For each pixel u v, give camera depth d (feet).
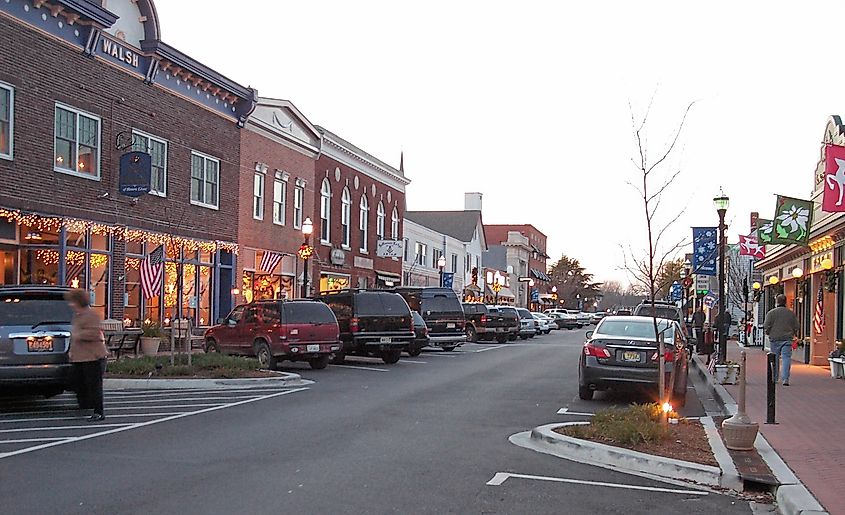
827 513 25.29
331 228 134.10
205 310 99.71
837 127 74.59
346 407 48.65
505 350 109.50
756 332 130.31
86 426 40.24
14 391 43.98
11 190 68.90
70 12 74.54
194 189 96.48
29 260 74.33
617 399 55.16
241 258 106.01
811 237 78.84
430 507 26.09
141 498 26.30
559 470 32.17
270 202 113.70
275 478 29.48
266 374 62.95
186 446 35.35
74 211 76.43
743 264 167.94
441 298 104.83
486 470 31.81
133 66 84.58
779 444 37.06
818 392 58.34
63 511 24.64
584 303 367.45
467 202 247.50
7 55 68.28
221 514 24.61
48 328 43.50
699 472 30.96
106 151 80.84
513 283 285.64
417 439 38.27
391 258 161.89
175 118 92.17
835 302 82.94
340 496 27.14
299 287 121.60
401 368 77.77
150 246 88.38
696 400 58.70
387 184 160.76
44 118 72.59
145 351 80.28
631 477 31.37
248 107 104.83
